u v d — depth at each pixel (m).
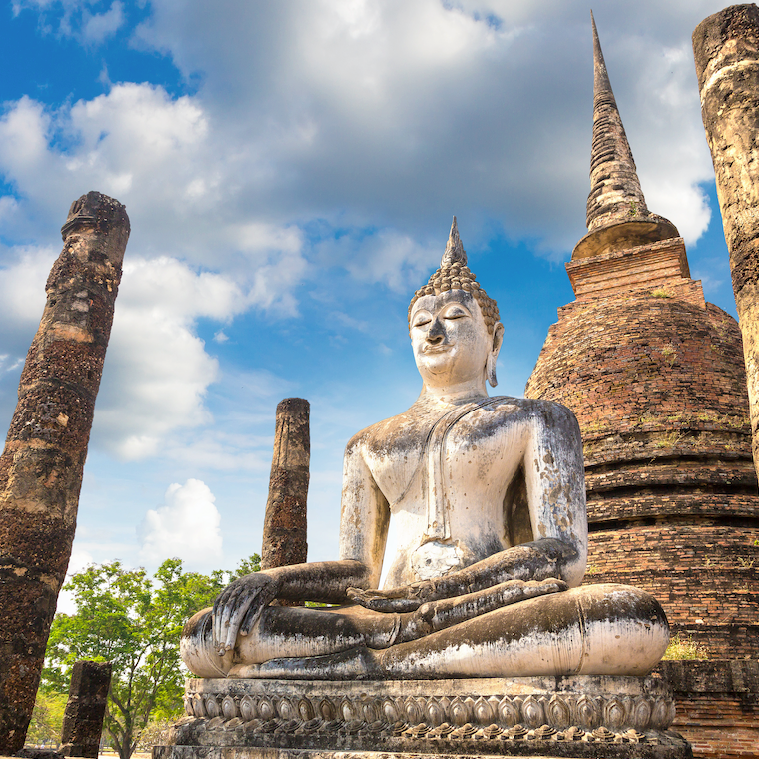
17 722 9.20
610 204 21.02
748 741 10.59
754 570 13.39
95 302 11.67
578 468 5.63
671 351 16.14
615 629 3.94
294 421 18.69
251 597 5.05
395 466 5.98
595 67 24.62
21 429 10.57
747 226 7.05
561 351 17.72
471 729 4.02
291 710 4.60
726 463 15.13
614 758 3.67
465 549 5.43
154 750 4.87
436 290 6.76
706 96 7.93
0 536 9.88
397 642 4.67
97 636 31.33
